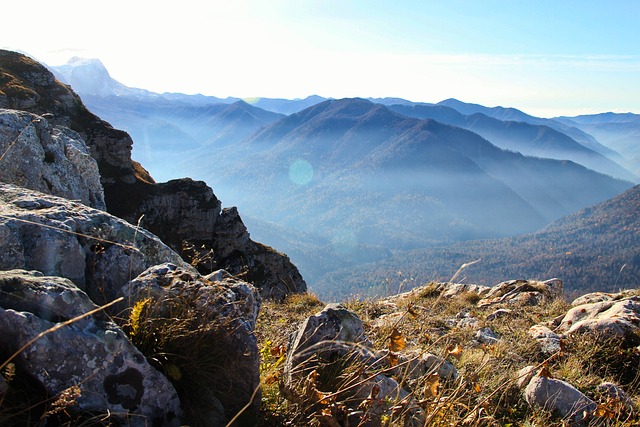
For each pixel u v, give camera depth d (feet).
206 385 10.73
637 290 42.88
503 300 48.47
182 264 17.01
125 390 9.09
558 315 39.81
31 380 8.48
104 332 9.18
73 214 15.10
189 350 10.79
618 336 26.50
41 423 7.93
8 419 7.64
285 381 12.74
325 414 10.81
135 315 10.30
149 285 11.80
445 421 12.59
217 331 11.18
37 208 15.01
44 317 8.83
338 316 15.57
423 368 16.93
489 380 19.38
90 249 14.42
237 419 10.73
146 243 16.07
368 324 23.02
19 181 35.73
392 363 11.63
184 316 11.09
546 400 18.17
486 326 32.58
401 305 39.11
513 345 26.78
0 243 12.35
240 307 12.09
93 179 50.39
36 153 38.37
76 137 59.47
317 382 12.55
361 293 41.47
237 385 11.08
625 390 22.99
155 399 9.43
